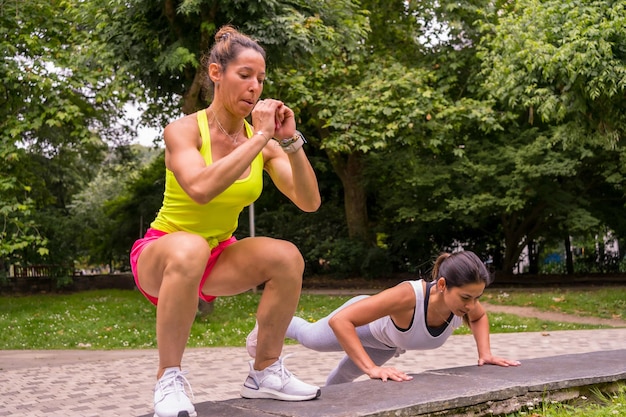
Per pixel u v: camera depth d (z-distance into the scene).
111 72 11.82
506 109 17.08
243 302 13.30
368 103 14.08
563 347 8.48
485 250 23.91
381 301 3.66
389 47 19.69
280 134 2.81
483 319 4.20
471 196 18.50
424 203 19.69
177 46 11.20
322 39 12.17
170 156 2.73
